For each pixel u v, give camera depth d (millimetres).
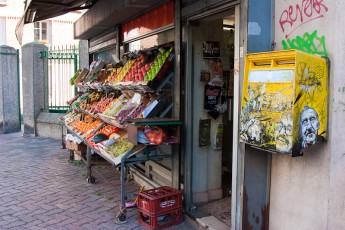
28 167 7355
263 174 3453
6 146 9773
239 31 3516
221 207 4734
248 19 3293
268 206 3498
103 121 6047
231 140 5668
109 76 6457
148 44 5793
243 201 3373
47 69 11516
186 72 4566
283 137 2746
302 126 2729
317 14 2908
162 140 4465
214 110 4797
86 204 5160
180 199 4434
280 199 3355
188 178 4664
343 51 2732
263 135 2918
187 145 4629
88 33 8078
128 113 4898
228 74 4945
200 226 4266
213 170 4941
